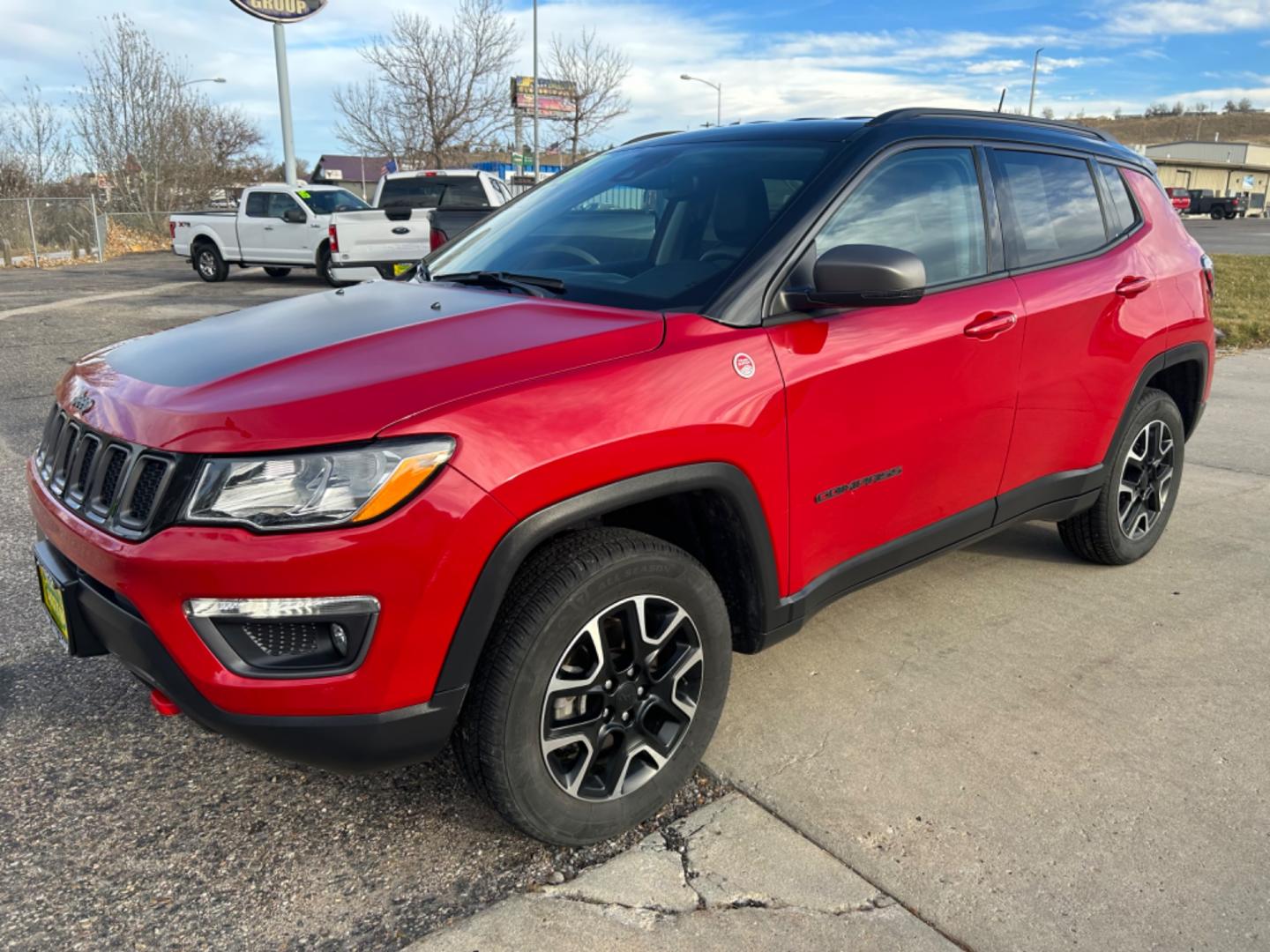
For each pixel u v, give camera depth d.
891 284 2.36
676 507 2.51
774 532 2.51
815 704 2.99
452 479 1.93
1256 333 10.49
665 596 2.31
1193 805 2.51
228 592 1.88
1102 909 2.14
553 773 2.22
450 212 13.70
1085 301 3.39
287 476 1.88
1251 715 2.95
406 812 2.48
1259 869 2.27
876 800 2.52
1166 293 3.85
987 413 3.08
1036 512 3.48
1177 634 3.48
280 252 16.72
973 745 2.78
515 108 33.12
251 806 2.50
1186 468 5.57
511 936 2.05
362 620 1.92
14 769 2.63
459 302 2.65
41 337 10.02
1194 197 55.41
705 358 2.32
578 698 2.24
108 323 11.16
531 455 2.00
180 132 33.41
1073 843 2.36
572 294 2.71
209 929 2.07
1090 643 3.40
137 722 2.87
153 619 1.94
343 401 1.97
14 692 3.02
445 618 1.97
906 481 2.87
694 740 2.46
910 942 2.04
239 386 2.09
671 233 2.85
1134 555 4.09
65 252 24.39
